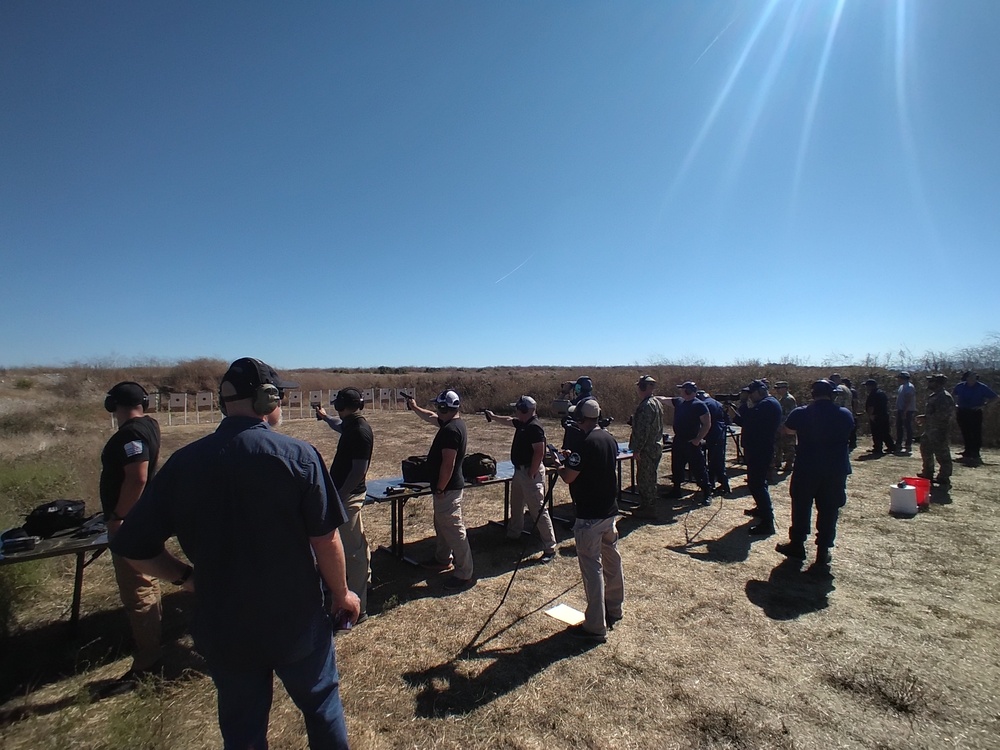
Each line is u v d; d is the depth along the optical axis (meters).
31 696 3.03
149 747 2.54
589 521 3.69
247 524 1.69
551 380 21.97
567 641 3.75
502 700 3.08
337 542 1.87
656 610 4.23
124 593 3.18
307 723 1.87
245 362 1.83
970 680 3.30
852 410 11.72
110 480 3.03
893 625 4.00
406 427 17.09
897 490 6.85
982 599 4.44
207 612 1.70
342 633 3.85
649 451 6.71
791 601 4.41
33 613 4.08
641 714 2.96
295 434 16.03
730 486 8.62
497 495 8.06
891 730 2.84
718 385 16.95
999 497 7.63
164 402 25.19
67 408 16.94
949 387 13.30
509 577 4.90
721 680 3.29
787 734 2.80
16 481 6.67
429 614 4.16
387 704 3.03
